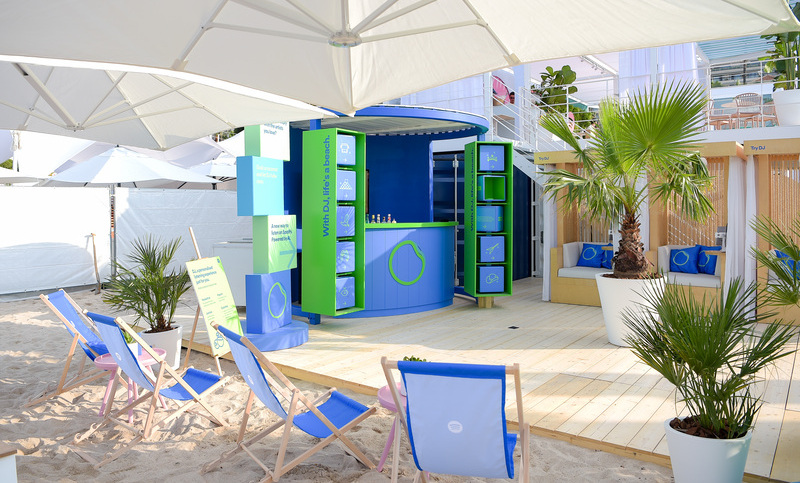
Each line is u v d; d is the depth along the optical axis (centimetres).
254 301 680
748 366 314
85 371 629
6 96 449
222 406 520
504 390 271
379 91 343
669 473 373
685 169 705
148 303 596
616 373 566
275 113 492
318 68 323
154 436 452
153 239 1281
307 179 776
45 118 462
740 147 808
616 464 387
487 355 636
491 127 1105
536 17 258
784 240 405
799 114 912
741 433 320
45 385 581
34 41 258
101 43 266
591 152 726
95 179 1208
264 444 431
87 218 1205
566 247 989
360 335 739
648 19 240
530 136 1171
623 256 680
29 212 1134
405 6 283
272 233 693
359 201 789
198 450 424
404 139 1055
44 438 447
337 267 765
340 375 566
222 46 301
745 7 217
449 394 279
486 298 934
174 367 596
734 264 803
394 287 870
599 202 673
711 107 1097
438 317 856
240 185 674
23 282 1127
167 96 479
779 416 445
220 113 498
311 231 778
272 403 369
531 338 718
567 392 510
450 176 1148
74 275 1191
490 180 949
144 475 379
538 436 433
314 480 371
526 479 293
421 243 895
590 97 1789
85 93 456
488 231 932
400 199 1059
